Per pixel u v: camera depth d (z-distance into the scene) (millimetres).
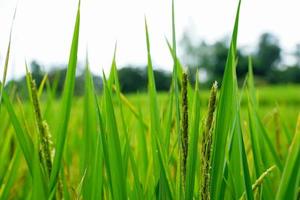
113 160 874
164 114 1316
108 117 876
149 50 983
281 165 1064
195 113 834
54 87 1632
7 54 882
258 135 1074
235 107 814
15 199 1476
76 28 856
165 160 954
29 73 819
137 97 1439
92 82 929
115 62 989
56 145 853
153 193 968
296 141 703
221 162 820
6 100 896
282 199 707
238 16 805
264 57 52625
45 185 853
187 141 757
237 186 949
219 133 815
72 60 864
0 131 1544
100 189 937
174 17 872
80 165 1223
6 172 1282
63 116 861
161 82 20094
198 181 1083
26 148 905
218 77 42750
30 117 1575
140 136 1217
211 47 42438
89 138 1172
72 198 1067
